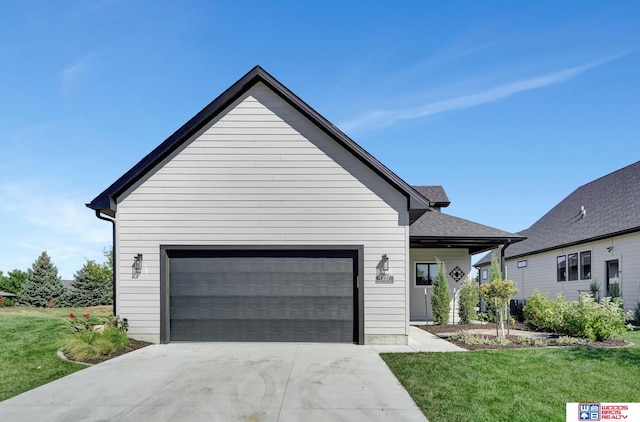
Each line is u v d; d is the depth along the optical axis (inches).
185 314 425.7
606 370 293.1
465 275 680.4
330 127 423.2
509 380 273.1
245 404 233.3
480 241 594.6
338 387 264.4
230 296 426.3
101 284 1167.0
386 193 427.5
